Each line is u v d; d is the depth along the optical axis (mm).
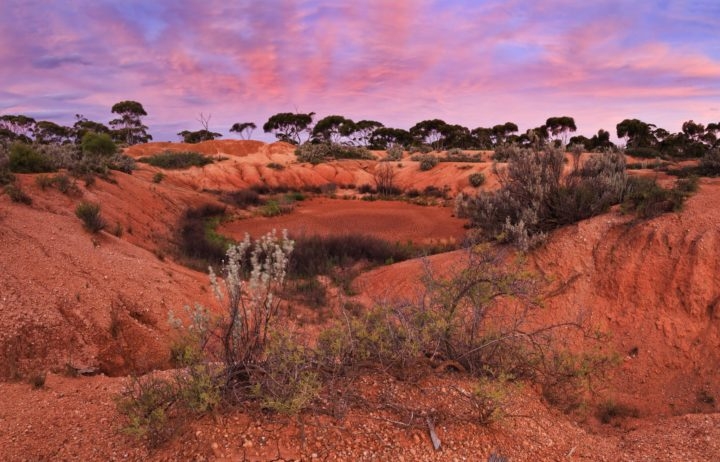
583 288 8680
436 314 5004
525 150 11930
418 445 3715
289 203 35062
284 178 45719
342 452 3508
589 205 10094
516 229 10023
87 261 9125
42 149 24906
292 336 4590
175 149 59281
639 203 9594
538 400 5160
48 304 7191
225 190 39875
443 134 84375
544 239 9820
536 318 8195
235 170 45281
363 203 36188
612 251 8945
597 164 11531
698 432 4797
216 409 3670
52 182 15383
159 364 7328
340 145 65688
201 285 10852
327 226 26000
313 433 3648
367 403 4066
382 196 38875
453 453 3697
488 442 3934
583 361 5375
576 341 7859
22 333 6449
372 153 65625
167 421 3721
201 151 60781
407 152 68188
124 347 7426
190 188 39594
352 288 12250
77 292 7840
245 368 4012
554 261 9336
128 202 19891
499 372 4867
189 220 24219
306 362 4281
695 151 54469
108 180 20953
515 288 5293
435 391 4469
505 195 11453
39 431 3947
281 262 4527
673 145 57406
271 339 4344
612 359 5641
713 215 8531
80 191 16234
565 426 4816
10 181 13758
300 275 13070
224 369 3992
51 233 9930
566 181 11219
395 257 16062
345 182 47031
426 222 26766
